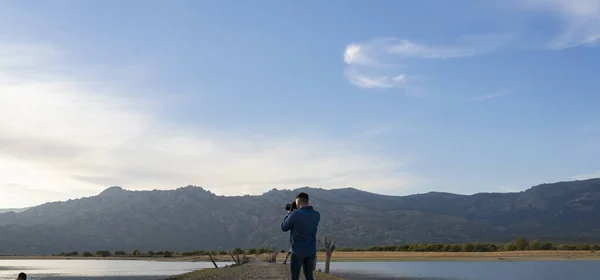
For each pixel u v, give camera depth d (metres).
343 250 172.00
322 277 31.12
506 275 63.56
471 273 67.25
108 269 86.19
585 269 77.62
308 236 10.09
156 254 193.62
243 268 46.00
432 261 107.88
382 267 82.25
